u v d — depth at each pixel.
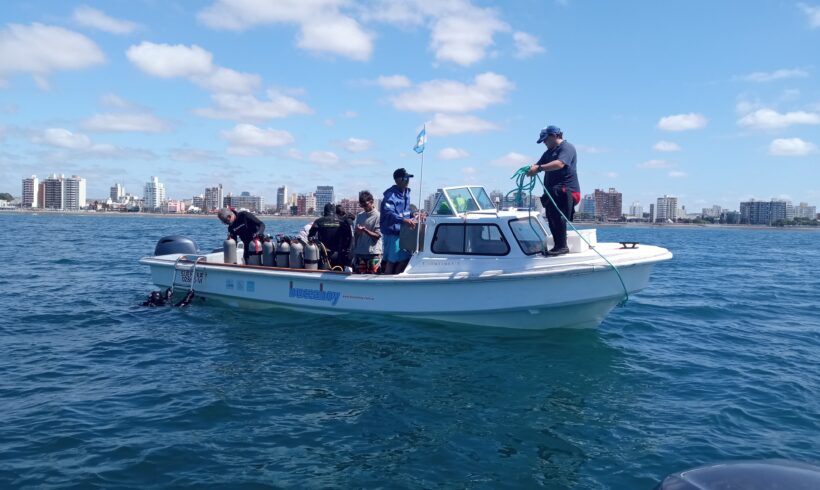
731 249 37.50
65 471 4.00
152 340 7.70
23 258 19.75
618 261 7.26
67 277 14.51
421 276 7.86
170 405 5.30
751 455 4.41
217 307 9.63
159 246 10.99
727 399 5.68
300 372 6.30
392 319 8.29
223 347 7.32
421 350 7.14
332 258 9.12
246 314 9.12
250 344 7.44
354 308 8.46
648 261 7.43
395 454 4.35
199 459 4.22
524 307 7.55
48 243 28.52
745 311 11.14
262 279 9.20
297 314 8.98
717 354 7.52
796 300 12.75
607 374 6.43
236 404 5.33
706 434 4.81
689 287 15.12
